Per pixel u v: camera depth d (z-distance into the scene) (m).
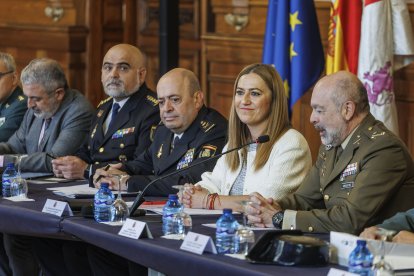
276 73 5.95
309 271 4.09
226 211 4.54
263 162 5.90
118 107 7.77
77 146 8.06
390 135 5.31
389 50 8.32
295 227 5.13
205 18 10.97
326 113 5.39
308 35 8.55
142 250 4.75
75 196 6.32
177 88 6.68
